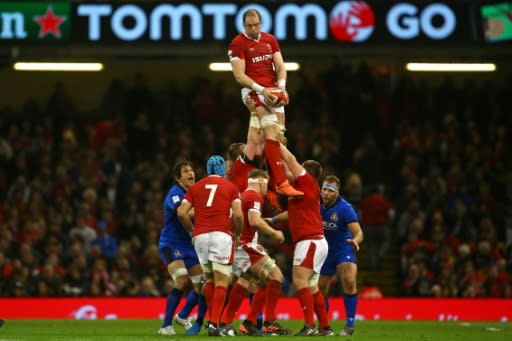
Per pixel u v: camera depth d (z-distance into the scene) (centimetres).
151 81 9938
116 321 6388
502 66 10025
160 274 7269
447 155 8781
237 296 4194
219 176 4100
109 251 7512
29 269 7069
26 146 8631
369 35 7638
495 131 9156
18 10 7538
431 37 7656
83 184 8138
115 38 7569
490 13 7656
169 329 4494
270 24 7562
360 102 8975
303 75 9419
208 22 7588
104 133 8806
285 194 4003
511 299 7188
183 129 8950
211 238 4000
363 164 8481
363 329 5447
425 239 7888
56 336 4366
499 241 8044
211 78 9981
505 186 8512
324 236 4566
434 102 9269
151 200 7906
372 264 7794
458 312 7181
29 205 7838
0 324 4675
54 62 8075
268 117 4038
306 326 4150
